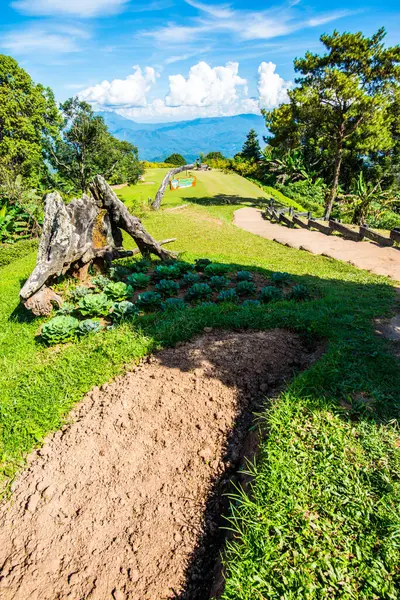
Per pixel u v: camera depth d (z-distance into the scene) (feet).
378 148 67.00
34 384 16.31
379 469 10.40
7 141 86.33
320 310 21.63
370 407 12.68
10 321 24.11
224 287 27.61
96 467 12.45
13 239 57.72
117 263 34.40
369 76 61.00
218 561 9.53
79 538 10.57
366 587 7.80
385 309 22.17
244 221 71.72
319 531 8.95
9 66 88.94
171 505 11.18
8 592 9.52
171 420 13.88
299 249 46.52
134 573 9.65
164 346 18.57
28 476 12.54
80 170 86.84
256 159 184.96
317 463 10.66
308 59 61.36
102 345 18.74
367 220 68.28
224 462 12.36
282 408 12.76
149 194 116.57
